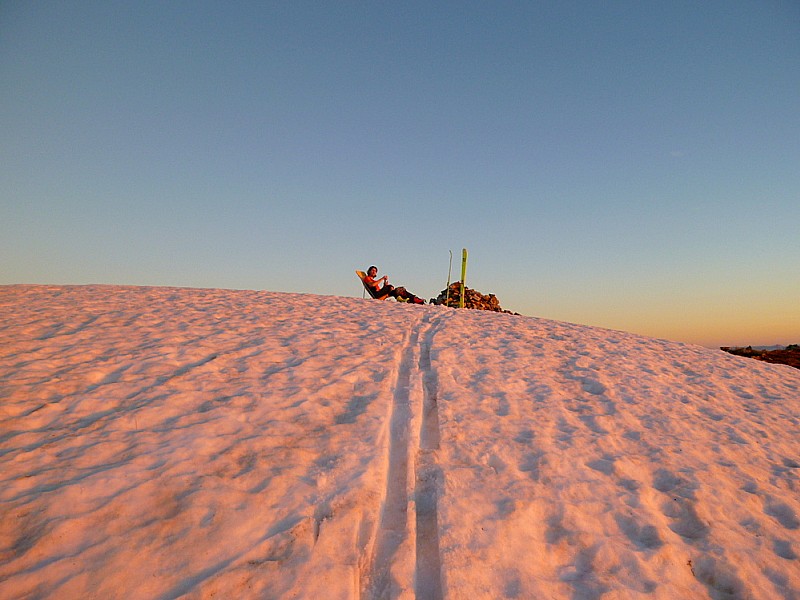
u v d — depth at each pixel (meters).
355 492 3.84
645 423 6.46
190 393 5.72
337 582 2.89
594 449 5.36
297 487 3.82
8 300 10.88
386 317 12.78
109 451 4.16
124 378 6.07
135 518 3.25
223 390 5.94
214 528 3.22
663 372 9.52
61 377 5.87
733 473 5.21
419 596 2.98
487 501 4.02
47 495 3.39
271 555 3.05
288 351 8.07
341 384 6.54
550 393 7.25
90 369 6.24
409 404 6.05
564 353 10.09
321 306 14.20
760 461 5.71
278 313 11.98
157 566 2.83
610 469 4.91
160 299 12.80
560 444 5.38
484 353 9.28
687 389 8.46
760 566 3.62
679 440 5.98
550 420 6.13
